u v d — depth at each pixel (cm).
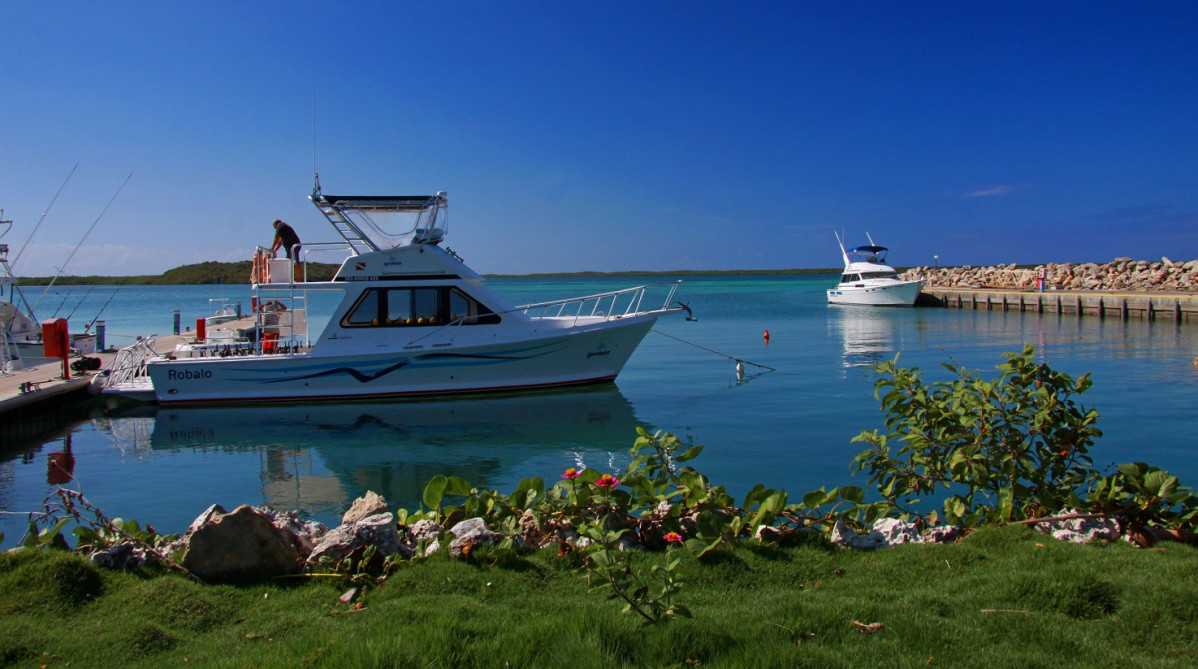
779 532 520
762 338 2878
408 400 1520
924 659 340
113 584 434
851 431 1211
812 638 363
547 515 538
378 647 344
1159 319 3500
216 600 425
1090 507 528
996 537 498
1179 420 1252
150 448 1181
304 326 1723
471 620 387
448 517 577
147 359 1612
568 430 1262
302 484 973
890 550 500
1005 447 599
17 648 356
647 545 521
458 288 1539
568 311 5275
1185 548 470
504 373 1558
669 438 584
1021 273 5616
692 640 354
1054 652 345
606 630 365
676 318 4053
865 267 5122
